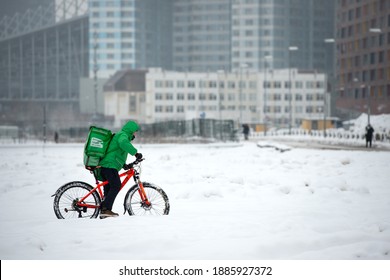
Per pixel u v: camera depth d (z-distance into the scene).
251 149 68.69
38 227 18.02
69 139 131.12
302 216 20.05
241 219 19.39
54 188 28.69
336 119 193.25
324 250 15.03
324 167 41.00
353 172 36.97
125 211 20.09
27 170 39.69
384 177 34.09
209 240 16.09
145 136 128.38
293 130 196.38
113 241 16.00
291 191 26.72
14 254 14.83
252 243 15.67
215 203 23.55
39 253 14.91
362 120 147.12
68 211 19.78
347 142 104.31
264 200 24.33
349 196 25.48
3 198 25.62
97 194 19.83
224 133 105.00
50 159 53.31
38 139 139.88
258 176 33.78
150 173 36.00
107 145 19.67
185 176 33.72
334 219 19.53
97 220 18.98
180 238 16.38
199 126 117.62
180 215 20.23
